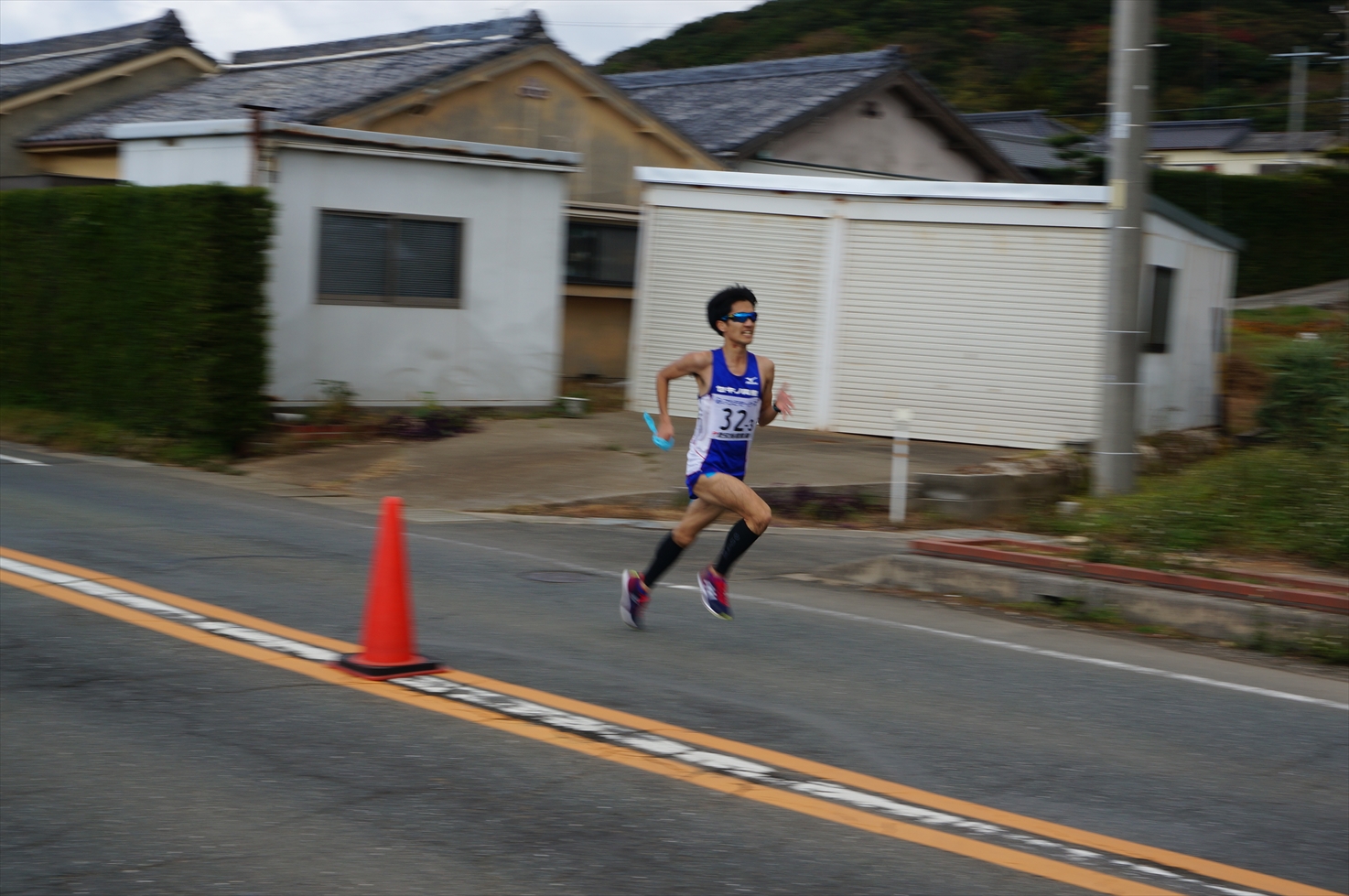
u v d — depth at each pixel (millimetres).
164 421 15109
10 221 17281
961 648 7613
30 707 5633
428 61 21922
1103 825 4812
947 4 55531
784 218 17453
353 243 16469
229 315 14719
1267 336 29422
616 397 19922
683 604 8453
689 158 23500
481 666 6574
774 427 17500
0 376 17688
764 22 55750
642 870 4184
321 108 19828
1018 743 5773
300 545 9758
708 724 5793
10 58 30016
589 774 5055
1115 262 12570
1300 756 5828
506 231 17656
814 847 4441
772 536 11578
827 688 6520
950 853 4449
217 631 7020
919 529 12391
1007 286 16391
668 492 12781
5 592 7699
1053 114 49406
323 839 4336
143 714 5590
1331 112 57719
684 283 18094
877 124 26250
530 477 13516
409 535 10656
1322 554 9961
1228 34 58625
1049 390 16250
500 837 4414
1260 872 4441
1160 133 57031
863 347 17141
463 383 17500
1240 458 12797
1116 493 12672
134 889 3928
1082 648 7816
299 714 5656
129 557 8914
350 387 16562
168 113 23328
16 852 4180
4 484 12188
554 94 22062
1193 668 7457
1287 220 43062
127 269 15477
